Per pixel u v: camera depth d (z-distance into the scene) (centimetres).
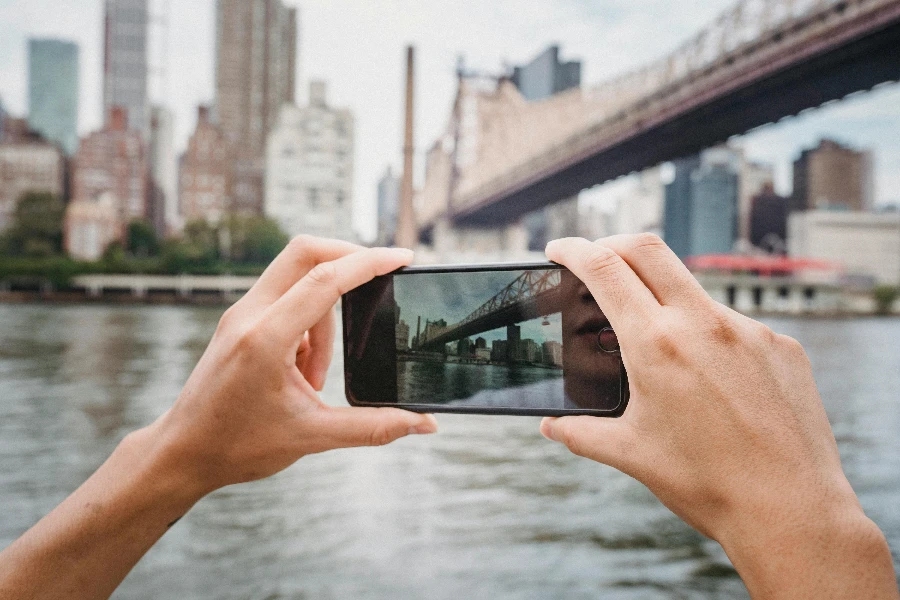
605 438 77
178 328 4059
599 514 708
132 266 8012
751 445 68
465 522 676
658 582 547
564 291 100
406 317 103
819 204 15100
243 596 511
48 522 82
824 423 71
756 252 15862
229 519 677
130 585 534
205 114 13500
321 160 10406
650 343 73
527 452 987
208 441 82
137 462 84
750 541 67
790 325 5928
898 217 11525
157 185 14825
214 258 8369
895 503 800
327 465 894
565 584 544
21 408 1461
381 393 103
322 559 580
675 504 73
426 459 938
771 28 3347
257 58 16988
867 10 2856
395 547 608
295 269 96
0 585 79
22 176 12525
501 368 101
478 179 6869
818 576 63
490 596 518
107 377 1953
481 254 7025
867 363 2655
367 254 93
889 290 8556
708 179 16962
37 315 5294
